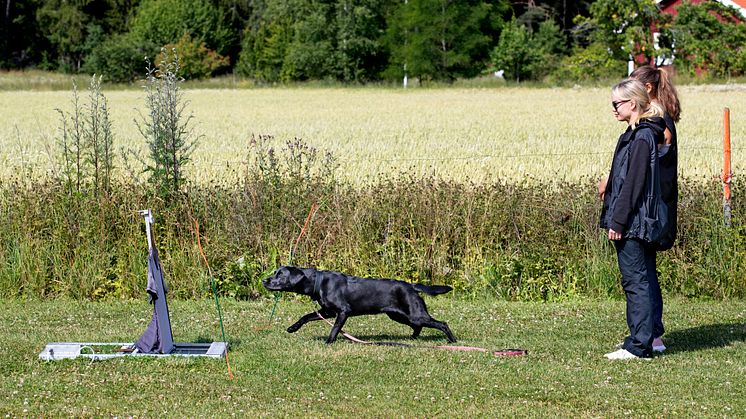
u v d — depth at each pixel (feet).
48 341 33.12
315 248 45.14
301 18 291.17
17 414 24.21
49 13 335.88
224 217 45.60
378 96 193.47
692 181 49.32
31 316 38.75
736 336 34.32
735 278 43.09
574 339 34.04
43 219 45.19
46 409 24.68
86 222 44.91
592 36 223.30
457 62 263.08
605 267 43.83
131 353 30.48
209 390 26.58
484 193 46.26
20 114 140.15
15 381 27.37
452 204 45.75
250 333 34.91
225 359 29.99
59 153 79.92
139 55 277.85
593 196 44.93
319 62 282.77
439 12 261.65
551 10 305.32
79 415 24.18
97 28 333.01
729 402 25.45
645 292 30.19
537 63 251.80
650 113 29.73
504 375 28.14
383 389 26.58
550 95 181.98
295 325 33.12
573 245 44.47
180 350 31.37
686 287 43.50
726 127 44.91
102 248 44.73
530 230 44.57
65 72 329.72
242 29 334.44
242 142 96.99
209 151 87.30
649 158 29.25
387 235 45.42
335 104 168.25
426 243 44.80
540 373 28.43
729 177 44.62
